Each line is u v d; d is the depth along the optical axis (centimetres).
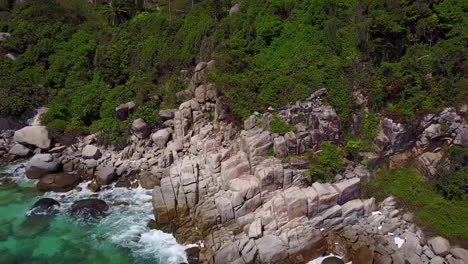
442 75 2728
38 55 4403
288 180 2520
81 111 3794
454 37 2831
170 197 2577
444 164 2591
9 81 4009
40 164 3123
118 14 4800
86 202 2733
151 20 4538
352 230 2333
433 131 2664
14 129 3794
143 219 2628
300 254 2206
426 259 2123
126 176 3152
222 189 2602
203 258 2220
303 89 2859
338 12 3353
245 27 3616
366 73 2906
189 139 3206
